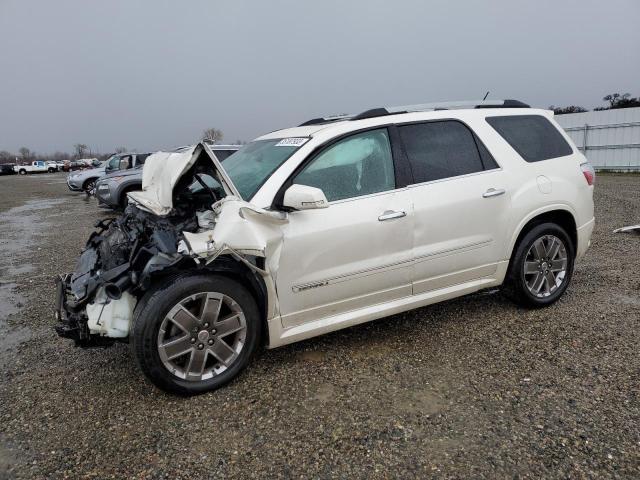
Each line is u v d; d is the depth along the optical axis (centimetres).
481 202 375
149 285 288
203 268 299
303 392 304
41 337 419
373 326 401
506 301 444
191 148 331
